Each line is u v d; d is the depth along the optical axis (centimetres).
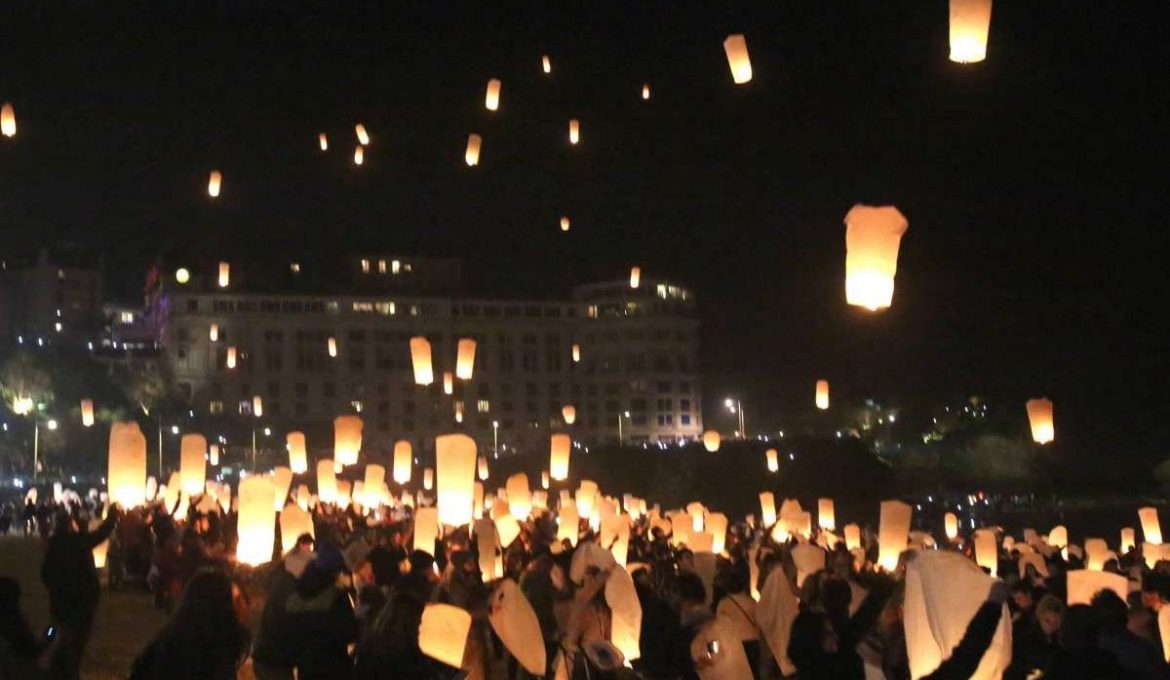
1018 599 1209
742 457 8675
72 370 10662
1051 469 6750
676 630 884
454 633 809
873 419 10412
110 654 1748
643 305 14275
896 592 838
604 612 951
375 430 13488
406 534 1888
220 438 11269
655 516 3428
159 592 2141
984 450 8162
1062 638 802
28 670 756
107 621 2153
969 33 920
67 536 1191
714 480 8656
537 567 1199
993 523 5844
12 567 3259
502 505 2439
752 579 1558
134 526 2678
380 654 803
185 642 701
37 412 9700
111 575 2739
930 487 8412
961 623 635
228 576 752
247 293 13338
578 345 14300
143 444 1659
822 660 829
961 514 6362
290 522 1781
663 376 14175
